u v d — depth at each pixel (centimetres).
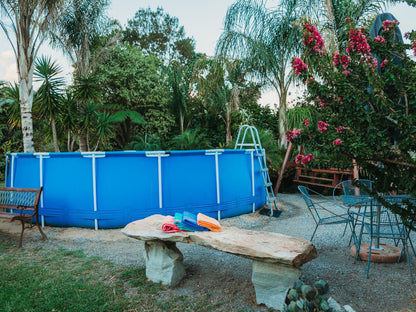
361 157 250
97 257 440
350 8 981
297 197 997
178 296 320
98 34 1411
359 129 250
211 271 384
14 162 687
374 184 261
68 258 439
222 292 327
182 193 636
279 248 282
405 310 278
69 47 1304
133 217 607
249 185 745
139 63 1791
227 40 1136
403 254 402
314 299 206
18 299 312
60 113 1003
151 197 617
